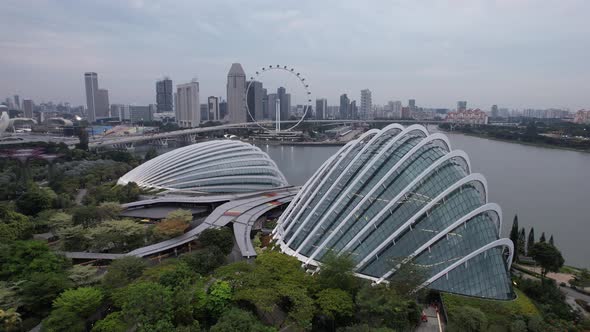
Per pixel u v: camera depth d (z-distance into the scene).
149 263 88.56
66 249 98.19
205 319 62.41
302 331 58.50
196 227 115.62
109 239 98.00
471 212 79.56
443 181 86.38
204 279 71.94
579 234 135.38
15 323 61.56
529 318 65.00
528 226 144.00
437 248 78.75
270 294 61.97
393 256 79.12
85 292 64.38
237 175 173.00
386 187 88.69
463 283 74.75
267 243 101.81
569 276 93.88
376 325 59.03
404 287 67.12
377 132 102.25
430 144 96.38
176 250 101.88
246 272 70.50
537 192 196.88
